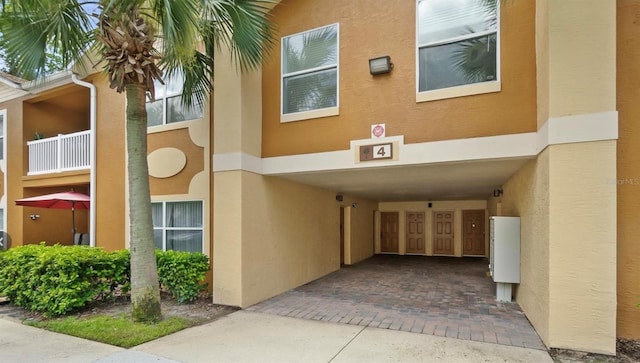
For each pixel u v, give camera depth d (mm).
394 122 6539
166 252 7867
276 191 8391
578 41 4789
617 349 4707
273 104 7797
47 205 10703
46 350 4898
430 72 6363
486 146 5824
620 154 5070
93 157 10305
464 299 7879
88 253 7176
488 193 12844
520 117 5641
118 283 7531
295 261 9195
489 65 5957
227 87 7430
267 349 4957
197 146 8750
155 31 6387
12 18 5805
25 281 6977
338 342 5223
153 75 6207
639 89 5023
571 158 4777
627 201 5027
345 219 13711
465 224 16531
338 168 7031
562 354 4668
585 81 4746
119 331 5527
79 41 6441
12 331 5711
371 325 6027
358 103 6902
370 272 11609
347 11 7152
